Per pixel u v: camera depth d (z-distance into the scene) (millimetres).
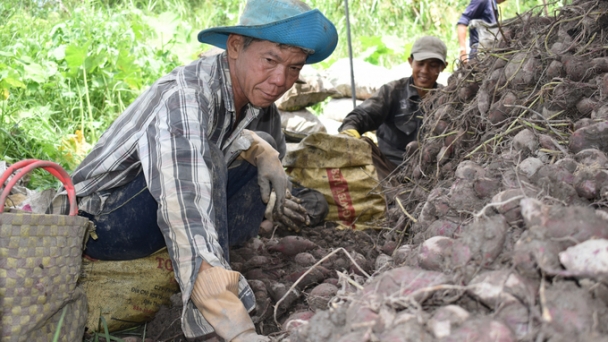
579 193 1677
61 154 4133
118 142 2113
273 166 2711
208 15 8242
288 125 5172
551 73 2268
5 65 4488
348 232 3143
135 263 2354
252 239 2818
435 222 1901
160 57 5879
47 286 1730
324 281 2391
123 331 2377
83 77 5148
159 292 2393
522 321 1236
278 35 2027
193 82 2102
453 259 1432
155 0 8133
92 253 2303
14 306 1653
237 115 2346
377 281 1467
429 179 2803
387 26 8906
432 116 2922
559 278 1294
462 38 6066
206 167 1906
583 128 1904
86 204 2229
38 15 6914
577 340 1170
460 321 1232
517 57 2406
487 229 1419
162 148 1890
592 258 1229
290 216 3012
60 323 1750
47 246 1723
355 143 3426
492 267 1399
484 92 2510
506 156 2049
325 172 3410
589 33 2355
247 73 2137
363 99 5477
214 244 1823
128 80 5211
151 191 1863
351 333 1312
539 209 1395
